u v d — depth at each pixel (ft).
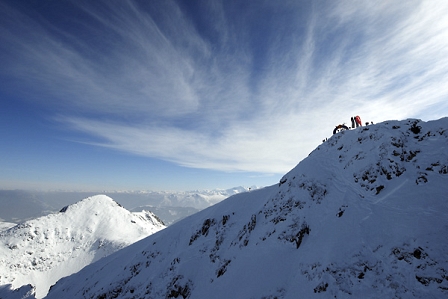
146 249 158.40
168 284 108.99
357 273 53.88
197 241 131.03
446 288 43.83
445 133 74.69
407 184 67.46
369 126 98.78
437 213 55.62
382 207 65.26
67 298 175.73
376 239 58.13
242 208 132.87
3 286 318.65
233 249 101.50
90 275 190.80
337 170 92.48
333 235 66.28
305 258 66.54
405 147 78.38
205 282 97.19
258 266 75.72
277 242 79.41
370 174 77.46
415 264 49.29
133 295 120.06
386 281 49.88
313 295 55.62
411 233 54.13
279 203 99.04
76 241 466.70
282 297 61.11
